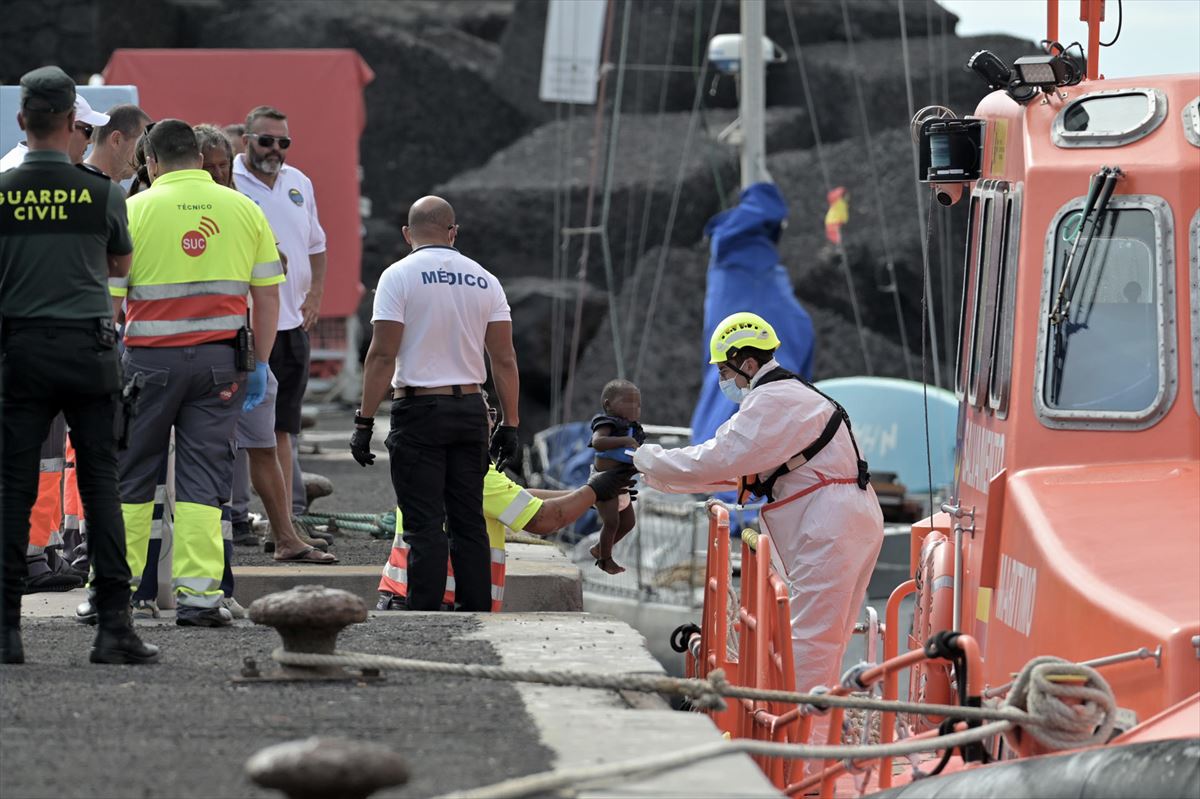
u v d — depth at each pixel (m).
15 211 17.86
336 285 70.69
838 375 100.88
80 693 16.08
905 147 110.69
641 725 14.79
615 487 25.97
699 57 120.19
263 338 22.09
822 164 108.00
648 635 48.81
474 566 24.33
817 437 24.80
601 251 108.88
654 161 111.69
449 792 12.45
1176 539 16.39
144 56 67.44
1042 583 16.94
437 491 24.02
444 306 23.83
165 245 21.00
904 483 64.19
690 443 64.50
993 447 20.08
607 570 26.73
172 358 21.08
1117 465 18.47
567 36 97.25
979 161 22.28
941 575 22.56
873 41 123.44
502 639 20.05
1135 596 15.43
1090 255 18.95
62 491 27.38
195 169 21.56
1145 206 18.83
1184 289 18.53
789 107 119.69
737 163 111.00
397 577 25.02
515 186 109.69
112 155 23.89
